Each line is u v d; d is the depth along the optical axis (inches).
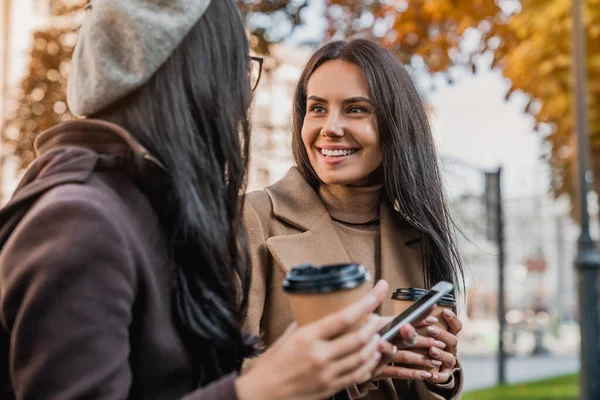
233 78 55.7
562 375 589.6
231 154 54.9
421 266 95.7
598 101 416.2
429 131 96.3
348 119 92.1
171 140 51.6
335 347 43.3
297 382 42.9
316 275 48.0
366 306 44.7
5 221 47.3
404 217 94.6
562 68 389.4
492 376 655.8
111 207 47.2
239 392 43.3
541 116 440.8
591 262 323.6
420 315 57.1
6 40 530.6
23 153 332.5
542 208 1704.0
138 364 48.3
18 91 343.0
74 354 42.6
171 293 50.4
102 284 44.1
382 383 88.0
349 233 95.5
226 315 52.7
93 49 51.0
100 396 42.7
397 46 329.1
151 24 50.6
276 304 90.0
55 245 43.9
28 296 43.2
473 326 1134.4
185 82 53.0
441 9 332.2
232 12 56.2
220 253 53.1
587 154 331.6
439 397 86.0
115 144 51.3
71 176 47.9
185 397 44.3
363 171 92.7
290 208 93.9
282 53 304.5
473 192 492.7
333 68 92.5
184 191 51.0
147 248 49.3
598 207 481.1
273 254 89.0
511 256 1723.7
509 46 390.3
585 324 320.8
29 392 42.6
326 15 322.7
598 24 386.3
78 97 52.1
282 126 287.9
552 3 380.5
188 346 51.1
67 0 327.9
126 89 50.7
